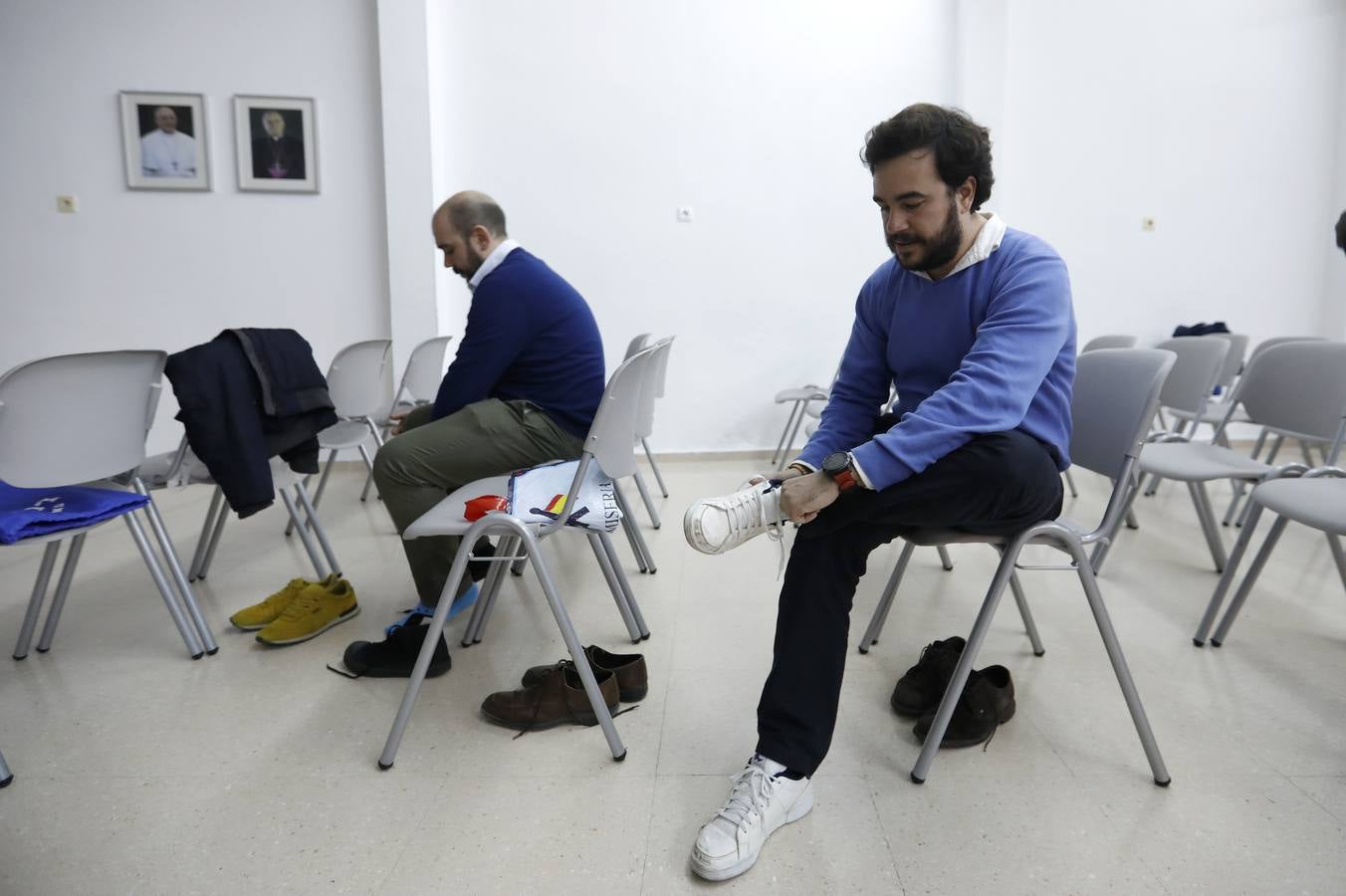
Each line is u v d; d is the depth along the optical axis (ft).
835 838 3.92
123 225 13.14
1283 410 7.30
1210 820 4.03
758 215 13.88
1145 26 14.03
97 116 12.87
